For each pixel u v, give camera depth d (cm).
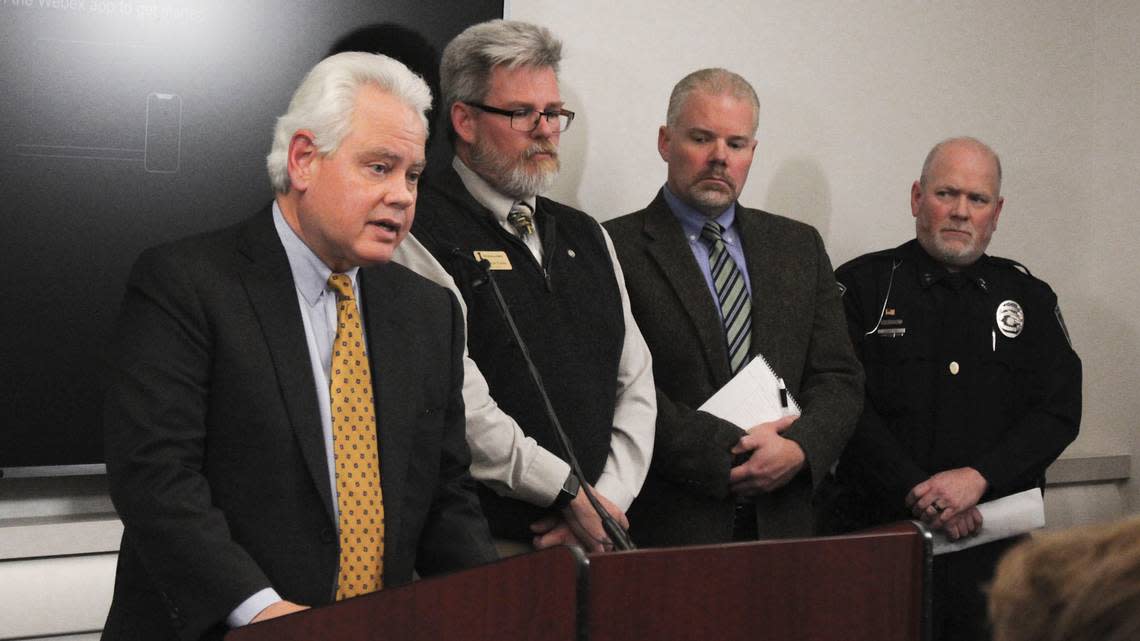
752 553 134
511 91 252
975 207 325
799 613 137
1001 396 323
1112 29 427
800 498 271
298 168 175
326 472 171
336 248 175
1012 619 61
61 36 261
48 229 261
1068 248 428
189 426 166
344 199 172
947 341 323
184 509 161
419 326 187
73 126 263
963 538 309
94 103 265
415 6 299
